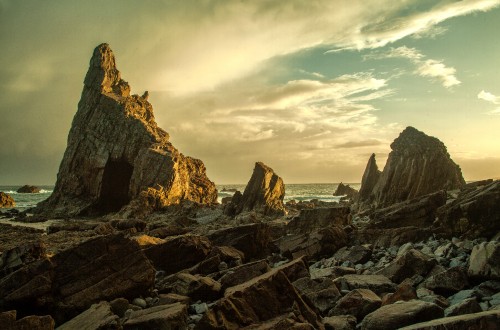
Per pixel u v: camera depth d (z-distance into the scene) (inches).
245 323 274.5
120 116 2751.0
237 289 322.7
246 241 678.5
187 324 307.3
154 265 572.7
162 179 2358.5
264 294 295.4
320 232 692.1
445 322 227.3
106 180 2613.2
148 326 288.8
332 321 308.2
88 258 391.2
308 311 296.5
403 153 1616.6
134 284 394.6
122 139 2637.8
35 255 511.8
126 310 356.5
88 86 3056.1
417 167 1536.7
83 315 326.6
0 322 262.7
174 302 368.8
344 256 605.6
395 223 738.2
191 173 2957.7
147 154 2447.1
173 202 2338.8
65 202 2635.3
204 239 641.6
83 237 1149.1
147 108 3078.2
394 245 644.7
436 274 387.5
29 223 1955.0
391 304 303.0
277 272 310.5
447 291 367.6
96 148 2672.2
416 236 637.3
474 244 526.3
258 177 2041.1
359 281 408.2
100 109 2847.0
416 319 266.7
